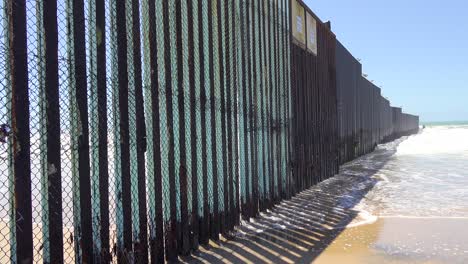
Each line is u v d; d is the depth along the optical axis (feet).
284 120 29.58
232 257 16.79
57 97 11.66
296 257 16.74
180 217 16.72
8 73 10.64
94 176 12.78
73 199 12.12
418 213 24.49
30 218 11.04
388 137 119.75
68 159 12.86
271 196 26.35
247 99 23.52
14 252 10.75
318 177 38.14
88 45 12.69
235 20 22.41
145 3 15.15
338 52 51.24
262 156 25.21
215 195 19.22
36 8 11.32
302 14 35.09
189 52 17.80
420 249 17.53
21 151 10.78
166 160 16.02
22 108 10.83
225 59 21.04
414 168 48.47
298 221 22.86
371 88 82.74
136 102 14.38
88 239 12.37
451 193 31.22
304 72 35.27
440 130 223.71
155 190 15.21
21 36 10.81
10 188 10.71
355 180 39.65
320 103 40.24
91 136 12.71
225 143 20.44
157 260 15.33
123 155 13.67
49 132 11.43
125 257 13.64
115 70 13.51
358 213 24.77
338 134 49.21
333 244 18.44
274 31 28.25
